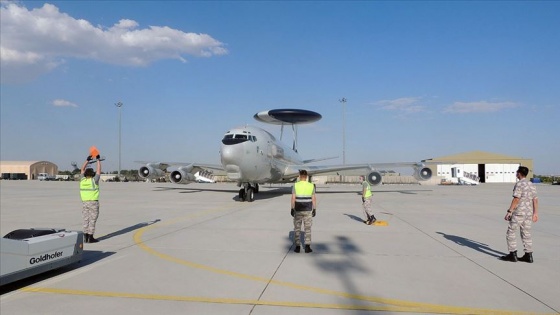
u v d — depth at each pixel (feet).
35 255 22.06
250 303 19.13
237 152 79.77
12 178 362.53
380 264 27.30
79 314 17.63
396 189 164.96
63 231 26.09
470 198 101.45
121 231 42.70
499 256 30.01
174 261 28.30
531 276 24.22
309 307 18.54
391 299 19.74
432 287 21.79
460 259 28.94
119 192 127.03
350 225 47.78
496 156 297.74
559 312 18.01
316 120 197.57
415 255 30.27
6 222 50.16
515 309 18.37
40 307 18.54
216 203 80.89
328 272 25.11
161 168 123.95
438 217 56.59
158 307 18.56
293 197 31.71
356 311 18.02
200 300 19.58
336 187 187.11
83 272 25.05
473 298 19.92
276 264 27.35
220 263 27.66
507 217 28.76
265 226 46.60
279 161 100.48
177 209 67.97
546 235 40.60
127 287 21.81
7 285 22.15
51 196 104.78
